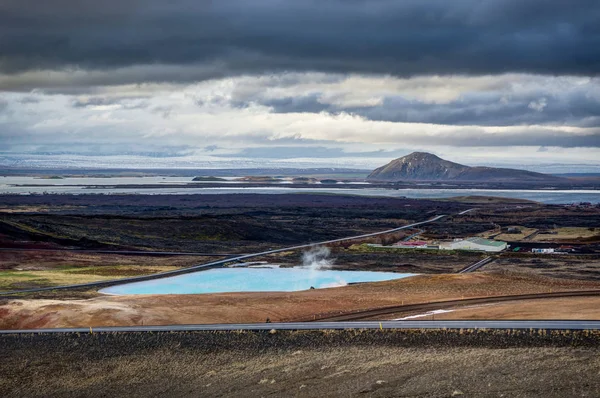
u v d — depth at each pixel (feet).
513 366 247.50
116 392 269.03
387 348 287.48
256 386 256.73
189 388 264.31
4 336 339.98
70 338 332.19
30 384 284.61
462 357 264.52
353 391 238.89
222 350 303.27
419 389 233.96
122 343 320.29
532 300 433.48
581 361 246.68
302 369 269.64
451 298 450.30
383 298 455.63
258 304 436.35
